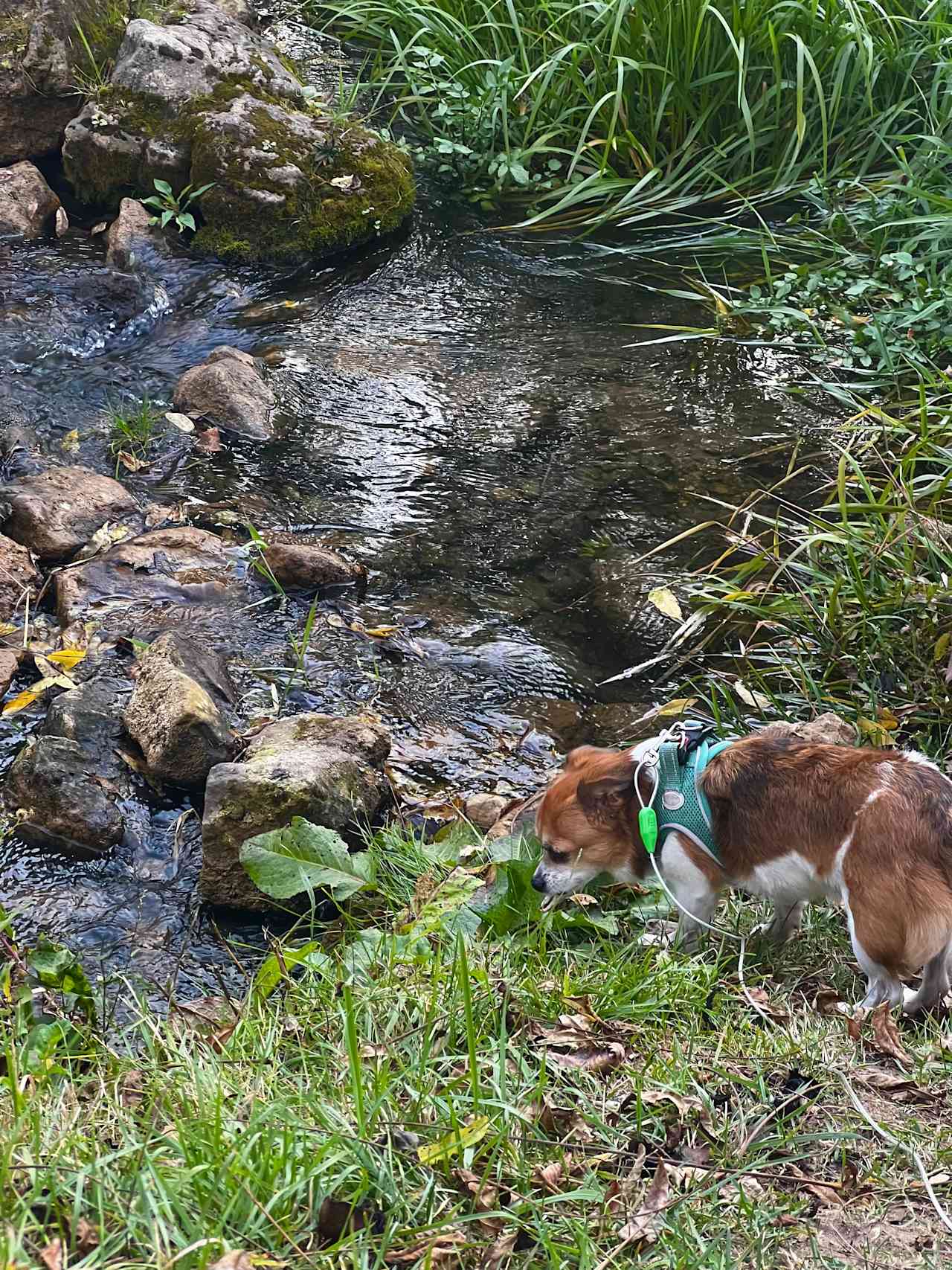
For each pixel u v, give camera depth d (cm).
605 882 396
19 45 582
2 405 489
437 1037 362
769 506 477
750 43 617
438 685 436
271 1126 344
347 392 506
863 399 508
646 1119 351
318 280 558
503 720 431
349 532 467
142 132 570
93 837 402
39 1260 326
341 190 575
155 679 417
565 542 468
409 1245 334
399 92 688
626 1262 335
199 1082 351
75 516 458
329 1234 334
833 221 580
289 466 483
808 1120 353
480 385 511
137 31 585
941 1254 338
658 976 373
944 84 611
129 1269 325
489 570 461
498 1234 337
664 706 433
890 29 628
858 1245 339
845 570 455
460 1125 345
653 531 471
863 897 368
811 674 439
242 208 559
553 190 629
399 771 420
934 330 517
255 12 729
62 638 436
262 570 452
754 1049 364
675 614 450
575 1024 364
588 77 648
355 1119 347
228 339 521
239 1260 326
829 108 626
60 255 549
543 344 527
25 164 574
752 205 603
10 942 387
